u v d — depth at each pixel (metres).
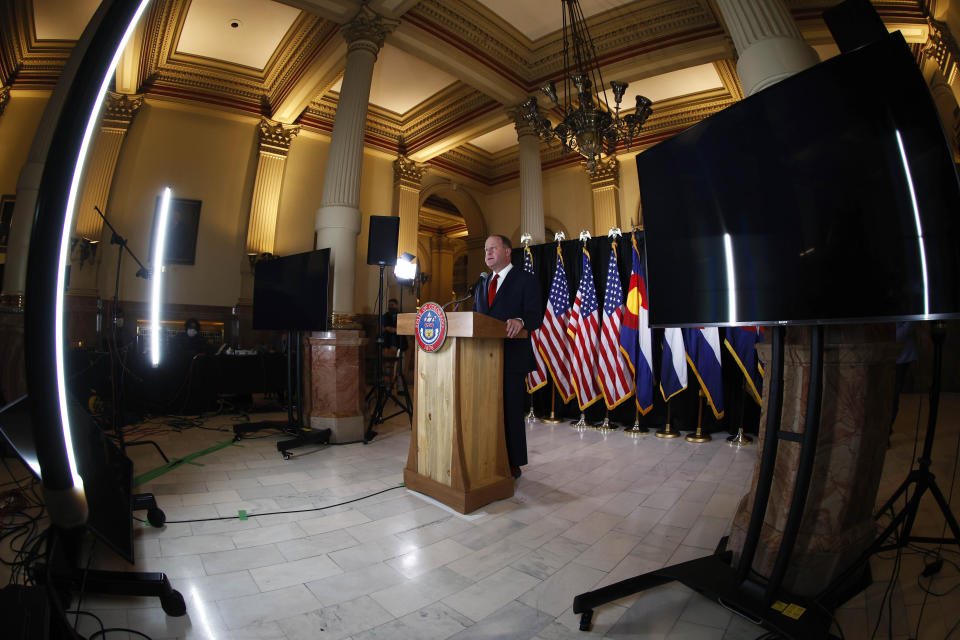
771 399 1.48
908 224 1.14
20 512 2.33
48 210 0.81
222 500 2.72
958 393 7.70
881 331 1.62
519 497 2.83
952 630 1.46
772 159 1.44
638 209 10.14
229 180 8.83
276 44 7.94
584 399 5.12
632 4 6.99
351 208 5.23
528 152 8.45
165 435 4.60
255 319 4.80
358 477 3.22
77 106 0.82
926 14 5.64
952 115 6.32
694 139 1.70
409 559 2.01
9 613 1.04
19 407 1.52
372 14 6.25
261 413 6.12
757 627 1.52
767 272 1.45
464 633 1.49
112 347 3.76
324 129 9.68
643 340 4.80
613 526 2.38
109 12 0.86
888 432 1.69
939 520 2.36
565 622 1.55
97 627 1.47
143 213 8.05
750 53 2.69
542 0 6.99
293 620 1.55
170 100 8.37
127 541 1.70
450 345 2.70
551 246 6.04
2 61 7.34
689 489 3.00
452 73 7.59
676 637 1.47
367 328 9.98
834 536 1.57
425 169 11.15
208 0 6.91
